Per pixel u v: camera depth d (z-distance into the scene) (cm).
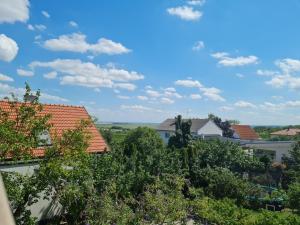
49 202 1819
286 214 2312
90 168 1611
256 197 2698
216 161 3275
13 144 1231
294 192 2428
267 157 3597
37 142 1345
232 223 1920
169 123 7681
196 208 1878
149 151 3058
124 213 1484
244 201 2681
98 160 1784
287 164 3672
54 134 1448
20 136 1250
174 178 1831
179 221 1759
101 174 1708
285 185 3303
